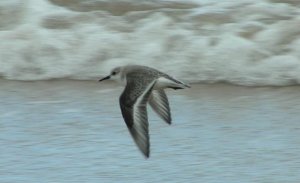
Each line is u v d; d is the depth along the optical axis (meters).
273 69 14.98
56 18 16.58
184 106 13.52
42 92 14.40
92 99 13.92
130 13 16.62
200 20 16.28
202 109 13.38
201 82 15.14
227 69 15.16
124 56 15.72
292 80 14.88
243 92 14.43
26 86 14.85
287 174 10.66
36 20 16.56
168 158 11.22
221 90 14.58
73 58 15.73
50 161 11.13
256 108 13.42
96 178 10.55
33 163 11.08
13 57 15.77
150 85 6.82
